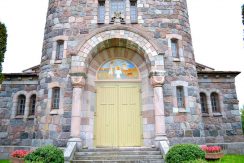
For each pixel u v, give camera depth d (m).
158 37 13.71
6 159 15.34
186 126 12.33
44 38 14.51
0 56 11.39
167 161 9.35
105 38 13.13
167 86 12.82
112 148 11.66
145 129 12.88
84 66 12.69
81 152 11.04
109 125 13.24
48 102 12.64
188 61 13.69
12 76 17.27
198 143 12.21
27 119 16.69
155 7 14.34
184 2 15.24
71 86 12.71
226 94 17.00
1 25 11.61
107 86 13.80
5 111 16.88
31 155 9.37
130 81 13.80
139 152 11.04
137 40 13.14
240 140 16.08
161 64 12.72
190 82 13.31
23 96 17.52
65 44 13.51
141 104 13.48
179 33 13.99
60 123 12.17
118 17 13.81
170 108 12.48
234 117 16.55
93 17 13.97
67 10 14.20
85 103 12.88
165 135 11.74
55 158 9.25
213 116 16.47
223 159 11.70
